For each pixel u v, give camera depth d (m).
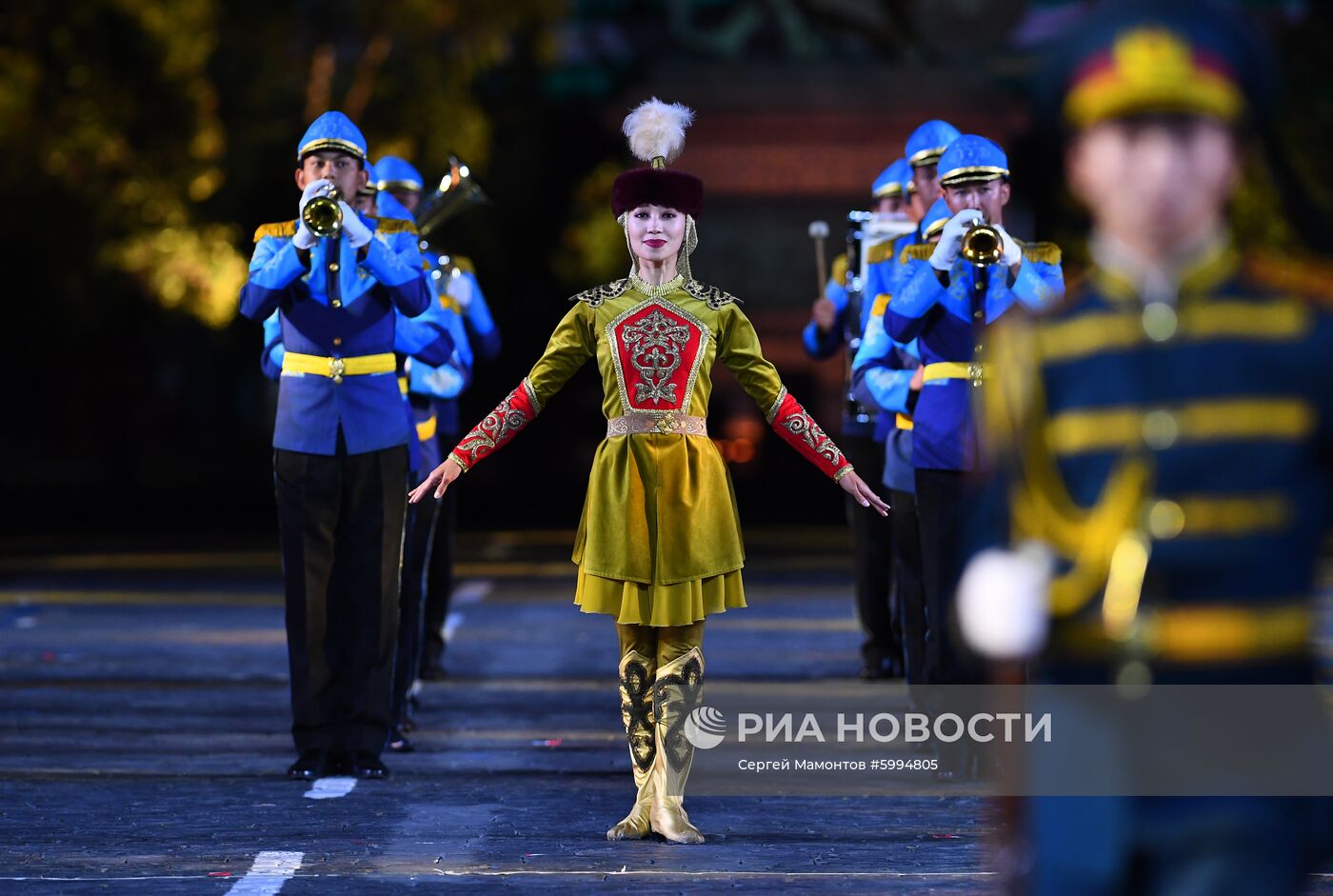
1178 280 8.55
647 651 19.22
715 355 19.11
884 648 31.59
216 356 118.62
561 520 83.19
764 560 60.03
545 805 21.23
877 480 31.00
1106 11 8.51
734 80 117.69
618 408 18.77
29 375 104.12
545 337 117.69
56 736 26.34
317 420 22.78
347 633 23.23
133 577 54.78
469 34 96.69
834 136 117.81
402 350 23.69
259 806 21.11
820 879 17.25
